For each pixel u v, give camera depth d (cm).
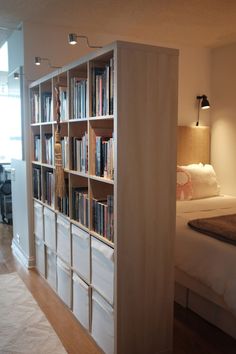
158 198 209
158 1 290
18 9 309
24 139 363
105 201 229
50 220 310
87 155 237
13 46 387
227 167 432
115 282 202
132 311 208
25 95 353
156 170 206
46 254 328
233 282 222
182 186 387
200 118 449
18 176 392
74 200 262
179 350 226
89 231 234
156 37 395
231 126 423
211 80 449
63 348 228
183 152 435
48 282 324
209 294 249
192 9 309
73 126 265
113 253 203
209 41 412
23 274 348
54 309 279
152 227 208
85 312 246
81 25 354
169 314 221
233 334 238
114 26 358
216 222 273
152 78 199
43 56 353
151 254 210
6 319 262
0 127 592
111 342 212
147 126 200
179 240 271
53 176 301
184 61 431
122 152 195
